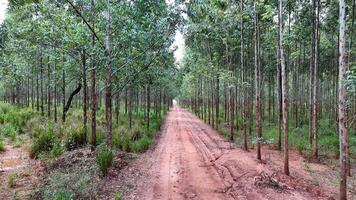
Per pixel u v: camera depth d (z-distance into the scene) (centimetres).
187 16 1202
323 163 1255
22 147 1377
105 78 1326
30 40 1162
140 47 1174
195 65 2662
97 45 1115
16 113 2173
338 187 916
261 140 1241
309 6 1714
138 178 935
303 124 2486
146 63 1290
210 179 941
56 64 1844
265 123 2764
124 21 1119
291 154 1447
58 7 1080
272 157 1352
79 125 1538
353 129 2017
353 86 745
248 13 1515
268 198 759
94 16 1148
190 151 1448
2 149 1293
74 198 712
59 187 746
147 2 1098
